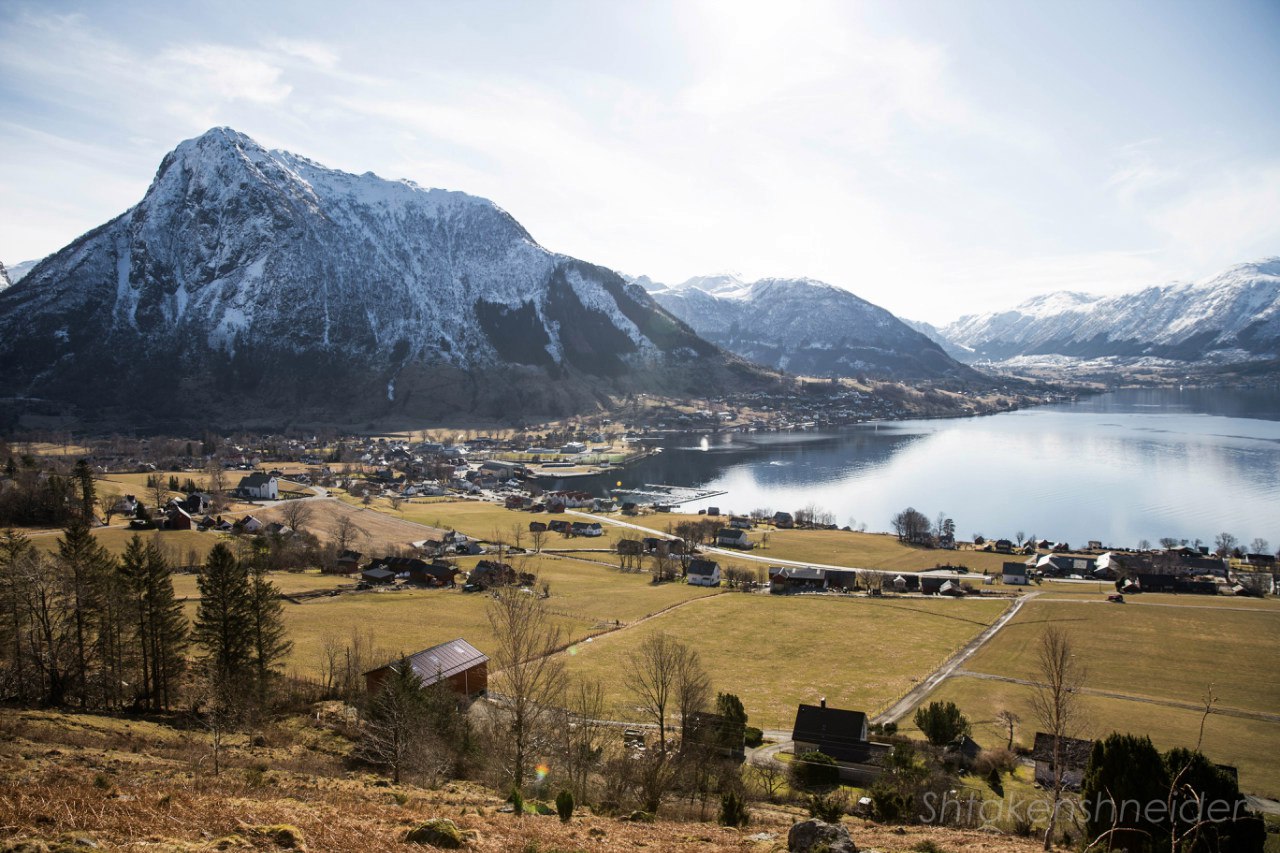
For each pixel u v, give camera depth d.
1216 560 167.50
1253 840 31.27
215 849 19.78
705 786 49.75
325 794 33.09
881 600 138.12
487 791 42.44
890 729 72.31
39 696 62.59
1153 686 89.94
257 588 70.81
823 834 27.11
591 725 62.69
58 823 20.28
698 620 119.81
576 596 134.50
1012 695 85.25
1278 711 81.56
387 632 99.50
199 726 59.03
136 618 65.31
